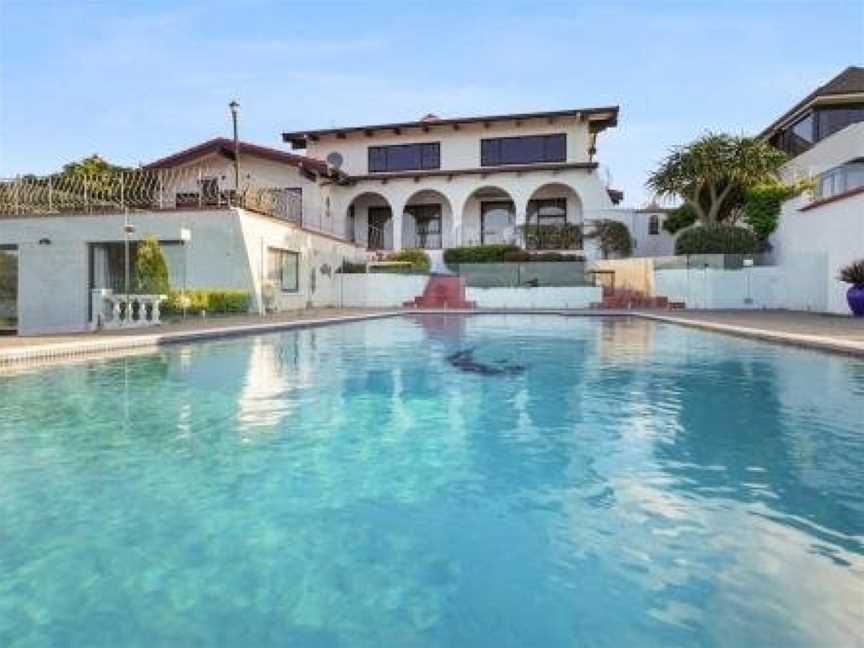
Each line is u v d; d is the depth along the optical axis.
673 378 8.24
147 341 11.12
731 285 22.41
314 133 32.94
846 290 17.80
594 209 29.58
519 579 2.90
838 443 5.09
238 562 3.07
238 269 18.81
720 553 3.14
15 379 8.11
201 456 4.84
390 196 31.62
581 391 7.44
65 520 3.59
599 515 3.65
